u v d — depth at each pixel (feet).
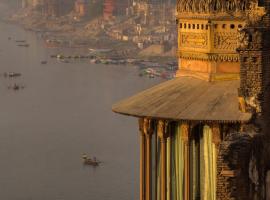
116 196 648.38
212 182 112.16
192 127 112.78
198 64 118.83
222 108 111.04
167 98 116.47
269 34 107.76
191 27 119.44
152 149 119.03
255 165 99.91
